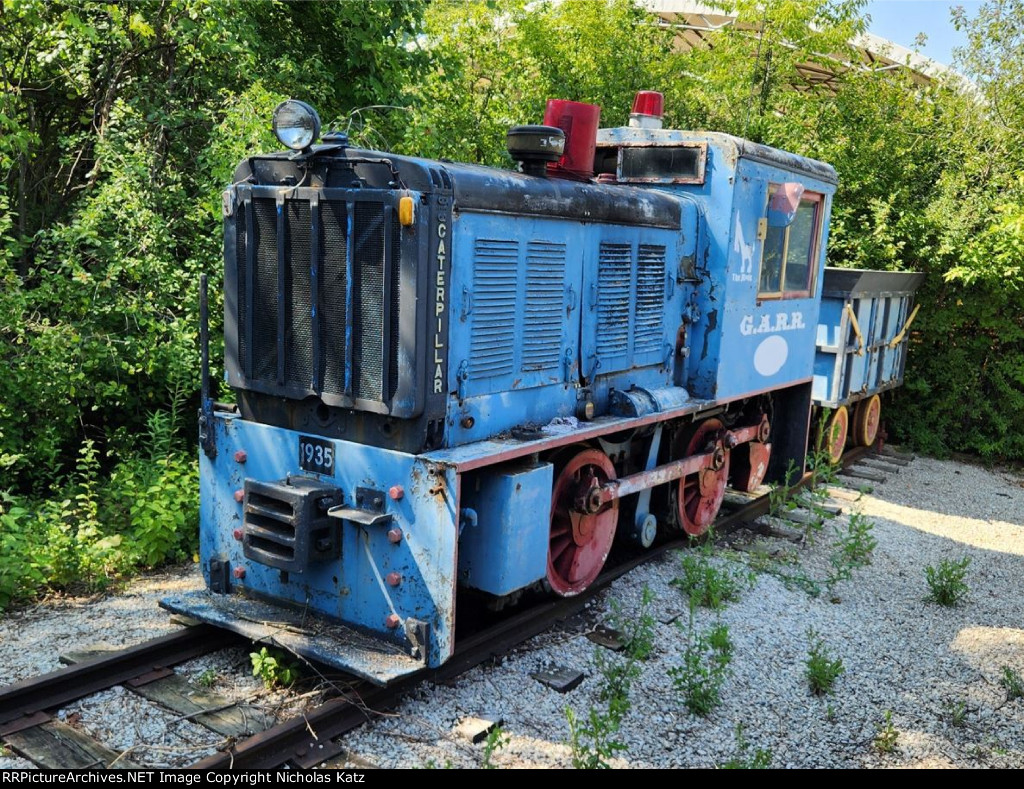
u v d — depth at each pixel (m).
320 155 4.18
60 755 3.41
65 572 5.22
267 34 8.58
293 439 4.34
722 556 6.39
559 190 4.87
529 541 4.47
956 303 11.52
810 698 4.44
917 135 12.11
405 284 3.91
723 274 6.21
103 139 7.67
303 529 4.00
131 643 4.43
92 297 6.98
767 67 12.71
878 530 7.61
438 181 3.98
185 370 7.05
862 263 11.48
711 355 6.32
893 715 4.32
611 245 5.38
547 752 3.73
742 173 6.21
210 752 3.49
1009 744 4.11
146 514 5.66
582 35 11.73
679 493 6.47
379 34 8.54
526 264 4.66
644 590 5.24
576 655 4.67
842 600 5.82
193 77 8.30
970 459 11.52
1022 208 10.57
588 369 5.32
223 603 4.48
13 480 6.53
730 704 4.31
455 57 9.50
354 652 3.95
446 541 3.84
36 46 8.01
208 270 7.48
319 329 4.19
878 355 10.34
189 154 8.16
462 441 4.34
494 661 4.49
